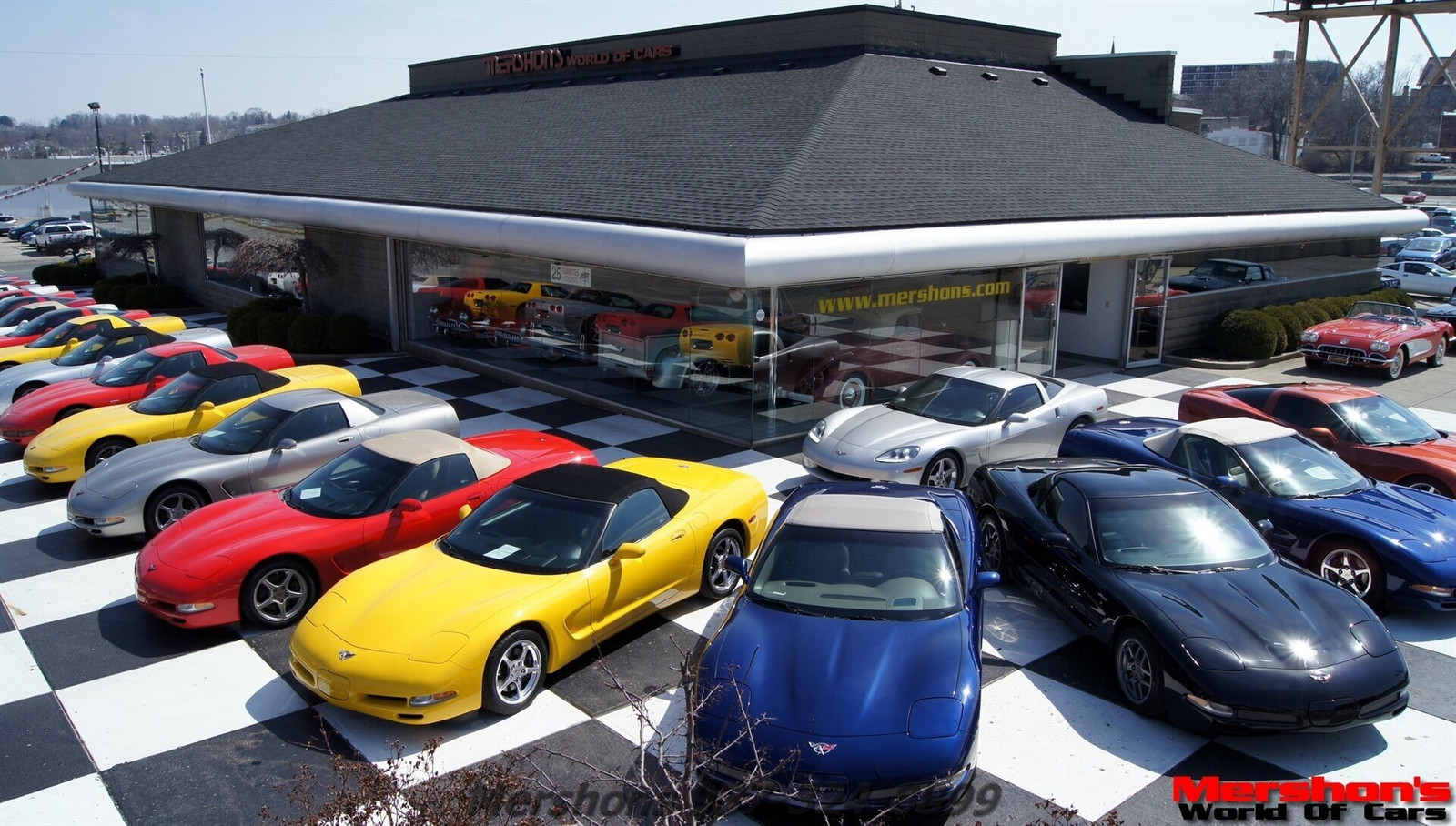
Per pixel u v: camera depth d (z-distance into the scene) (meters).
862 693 5.35
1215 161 21.97
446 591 6.60
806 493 7.51
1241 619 6.24
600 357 15.05
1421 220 22.89
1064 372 18.09
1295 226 19.38
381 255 19.72
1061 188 16.66
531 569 6.89
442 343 18.77
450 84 30.81
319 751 6.07
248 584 7.55
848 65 19.88
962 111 19.48
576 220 13.57
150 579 7.43
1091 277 19.00
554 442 9.91
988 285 15.33
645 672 7.02
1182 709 6.05
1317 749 6.07
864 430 11.08
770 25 22.27
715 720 5.30
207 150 30.05
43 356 16.09
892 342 14.11
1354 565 7.79
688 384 13.56
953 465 10.84
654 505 7.72
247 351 14.68
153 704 6.66
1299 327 19.84
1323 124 97.56
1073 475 8.02
